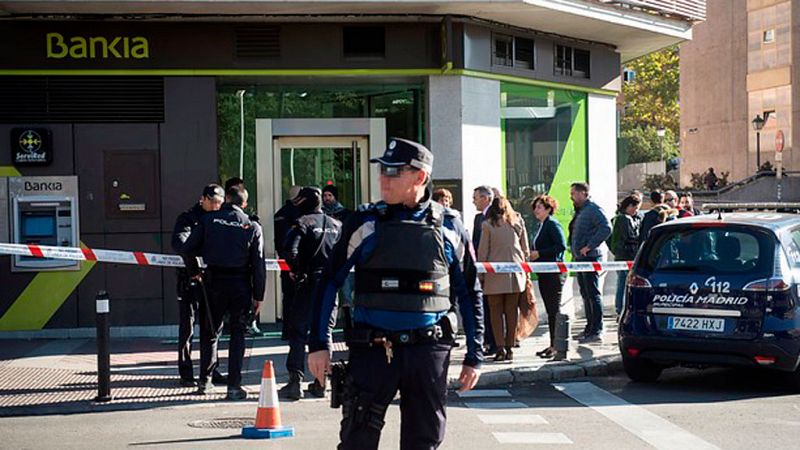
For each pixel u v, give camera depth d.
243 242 10.46
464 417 9.61
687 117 60.66
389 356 5.52
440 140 15.08
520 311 12.66
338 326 14.82
